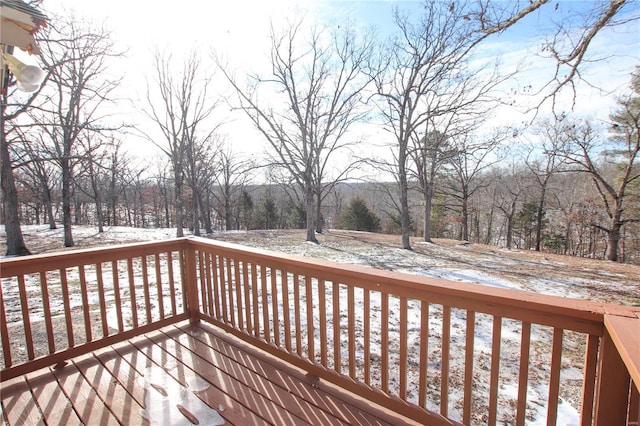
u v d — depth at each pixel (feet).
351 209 84.84
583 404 4.29
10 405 6.43
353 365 6.61
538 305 4.42
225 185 92.79
